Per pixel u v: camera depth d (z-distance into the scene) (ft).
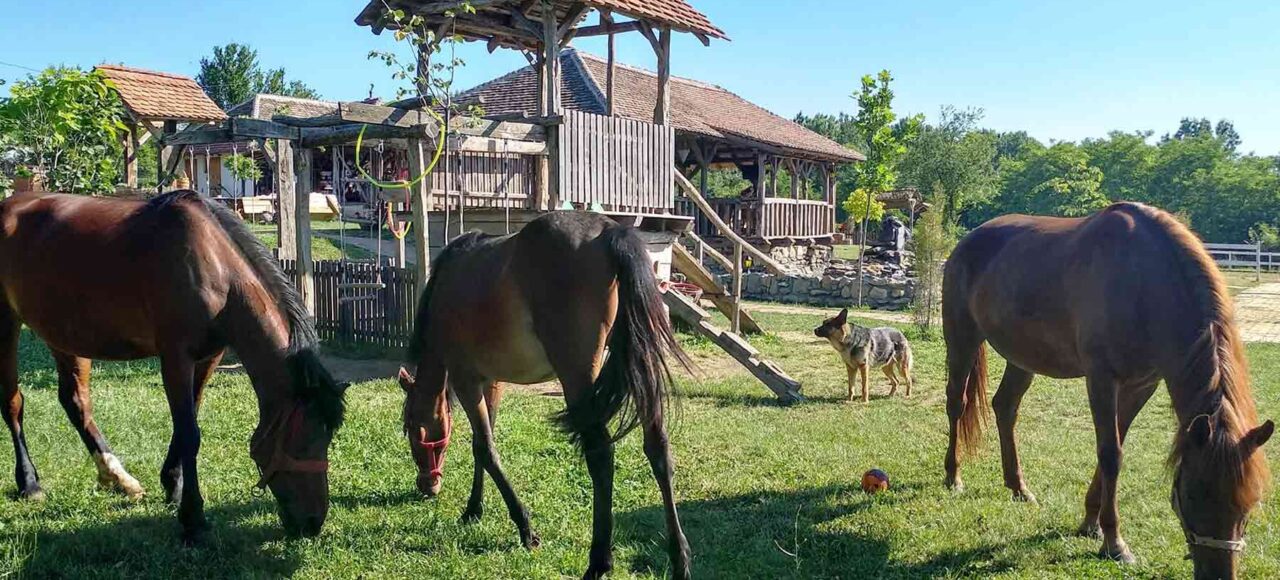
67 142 32.65
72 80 31.91
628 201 39.09
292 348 14.11
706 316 30.96
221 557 13.80
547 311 12.78
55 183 32.35
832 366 36.99
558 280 12.73
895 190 122.62
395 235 32.55
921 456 21.33
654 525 15.85
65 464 18.16
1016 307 16.78
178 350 14.35
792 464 20.27
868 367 29.37
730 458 20.68
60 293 15.26
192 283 14.16
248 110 84.74
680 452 21.11
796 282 70.44
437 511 16.31
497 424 22.56
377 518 15.89
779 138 82.28
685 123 69.00
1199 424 11.59
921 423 25.27
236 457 19.30
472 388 14.79
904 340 30.86
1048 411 27.55
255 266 14.76
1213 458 11.34
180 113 52.60
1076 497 17.97
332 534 14.98
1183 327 13.35
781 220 84.17
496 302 13.48
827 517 16.58
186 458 14.23
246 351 14.34
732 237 44.45
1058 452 21.91
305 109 87.81
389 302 34.78
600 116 37.22
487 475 18.47
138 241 14.64
